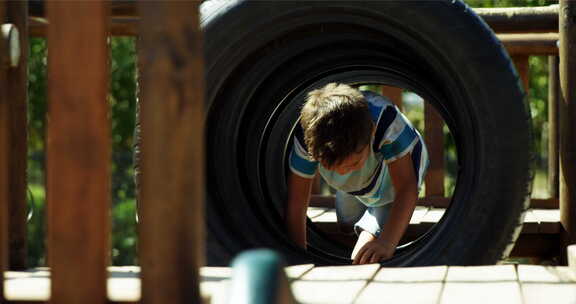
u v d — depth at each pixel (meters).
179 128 2.81
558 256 6.66
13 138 4.72
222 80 5.57
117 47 16.38
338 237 7.63
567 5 6.08
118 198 16.72
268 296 2.36
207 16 5.53
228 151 6.19
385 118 5.50
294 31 5.91
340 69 6.81
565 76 6.13
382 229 5.85
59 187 2.87
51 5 2.83
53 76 2.84
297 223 5.97
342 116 5.01
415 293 3.63
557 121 8.20
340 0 5.35
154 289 2.86
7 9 4.67
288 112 7.07
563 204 6.40
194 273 2.89
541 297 3.51
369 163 5.79
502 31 7.30
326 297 3.53
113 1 7.50
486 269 4.30
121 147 17.56
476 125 5.18
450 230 5.22
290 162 5.87
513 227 5.11
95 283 2.90
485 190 5.12
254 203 6.48
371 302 3.42
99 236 2.90
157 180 2.83
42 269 4.79
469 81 5.16
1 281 3.26
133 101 16.92
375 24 5.41
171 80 2.80
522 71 7.88
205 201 5.77
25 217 4.76
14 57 4.48
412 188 5.57
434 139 8.41
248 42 5.56
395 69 6.48
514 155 5.08
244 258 2.47
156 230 2.84
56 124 2.85
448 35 5.17
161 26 2.79
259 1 5.46
